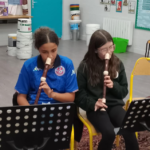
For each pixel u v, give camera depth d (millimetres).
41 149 1190
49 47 1354
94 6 6672
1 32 6086
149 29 5258
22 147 1179
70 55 5172
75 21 6969
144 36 5422
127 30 5645
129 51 5809
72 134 1518
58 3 6961
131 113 1304
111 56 1680
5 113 1095
